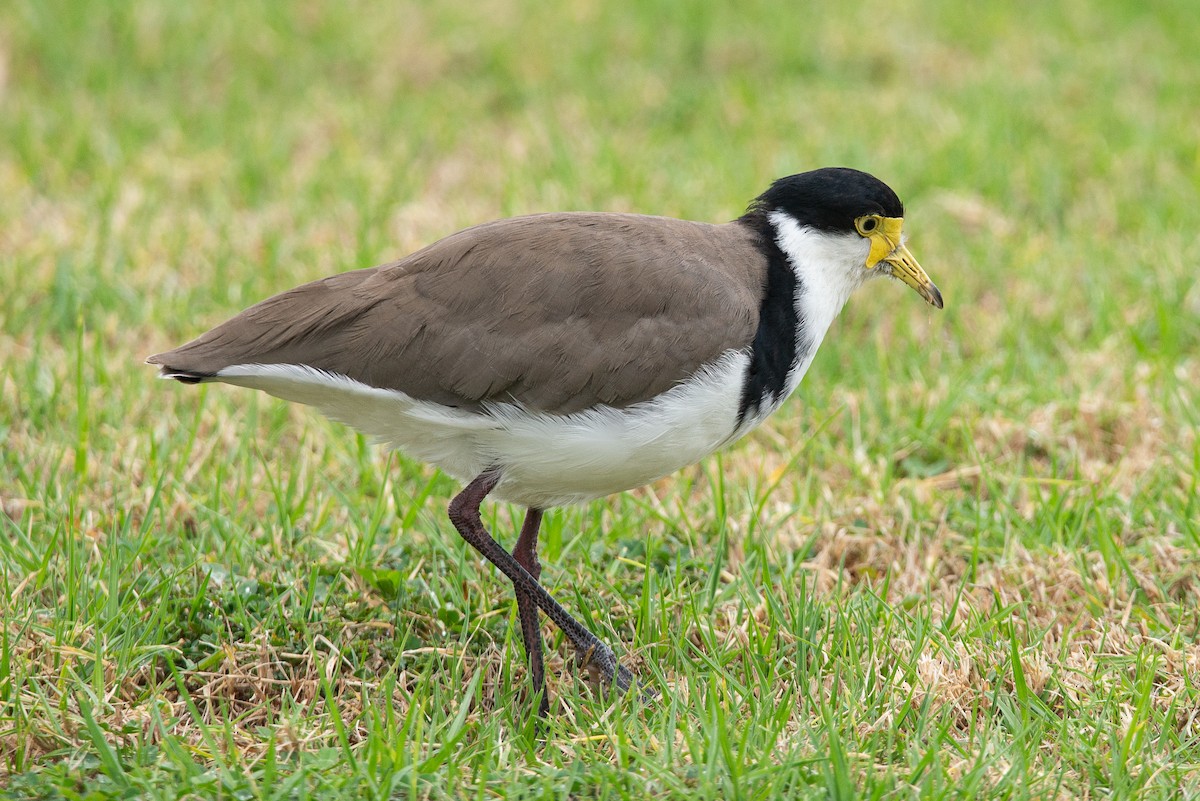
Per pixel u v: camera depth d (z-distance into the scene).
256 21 21.56
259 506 11.34
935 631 9.48
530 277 8.87
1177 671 9.16
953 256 15.68
